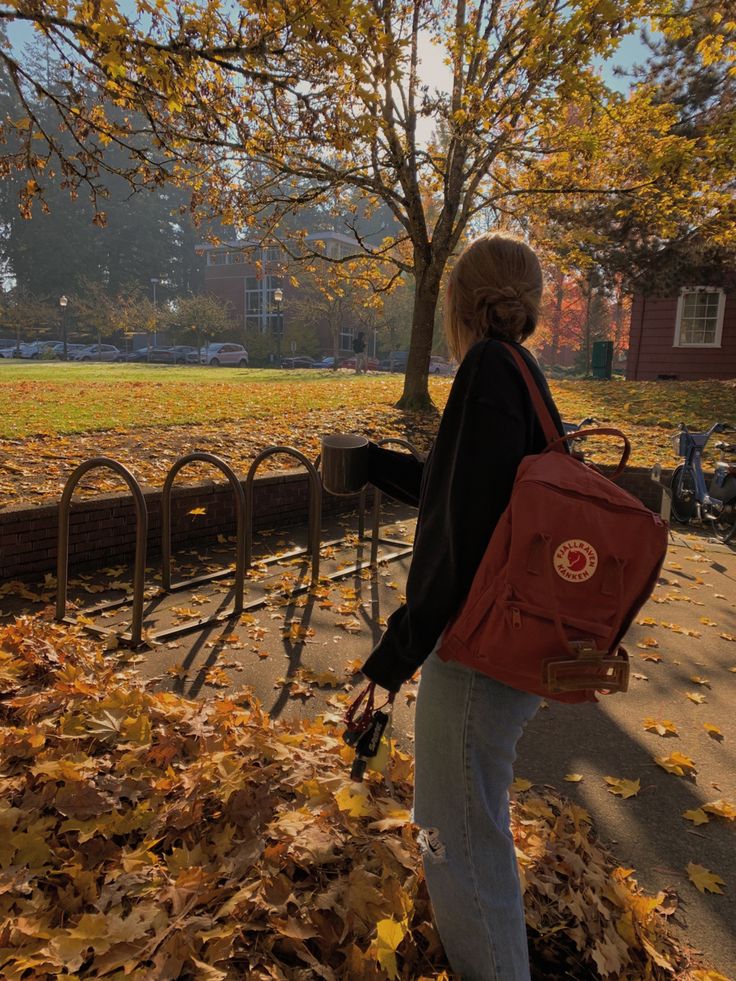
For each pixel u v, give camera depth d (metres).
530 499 1.39
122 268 77.06
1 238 73.38
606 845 2.73
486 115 11.01
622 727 3.71
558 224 18.19
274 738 2.95
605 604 1.39
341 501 8.33
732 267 18.06
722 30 13.92
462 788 1.59
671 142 12.50
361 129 8.89
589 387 19.09
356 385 19.69
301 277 49.28
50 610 4.59
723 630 5.27
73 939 1.86
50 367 28.83
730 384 18.83
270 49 7.00
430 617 1.50
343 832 2.43
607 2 9.42
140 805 2.45
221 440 9.70
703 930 2.32
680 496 9.12
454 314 1.77
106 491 6.53
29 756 2.69
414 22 11.76
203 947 1.91
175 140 10.40
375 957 1.87
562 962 2.10
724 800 3.07
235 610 4.89
